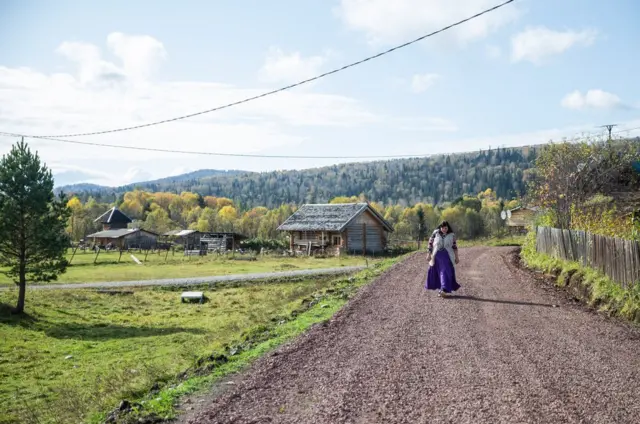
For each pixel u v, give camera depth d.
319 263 43.94
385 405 5.44
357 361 7.15
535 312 10.33
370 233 55.09
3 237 23.00
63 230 25.41
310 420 5.12
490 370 6.55
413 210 147.12
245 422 5.14
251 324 12.73
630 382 6.08
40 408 10.74
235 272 38.81
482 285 14.28
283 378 6.54
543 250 19.34
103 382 11.52
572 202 20.53
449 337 8.32
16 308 22.98
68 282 33.69
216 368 7.33
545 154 21.98
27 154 23.98
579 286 12.59
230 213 170.38
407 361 7.05
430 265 12.64
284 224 56.38
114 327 20.89
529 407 5.29
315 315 11.29
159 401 5.96
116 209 108.19
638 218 15.35
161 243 85.62
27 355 16.34
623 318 9.70
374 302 12.02
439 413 5.17
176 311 24.16
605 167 21.38
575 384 6.01
